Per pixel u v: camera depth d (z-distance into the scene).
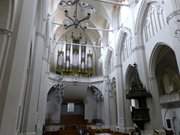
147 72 11.32
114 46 17.78
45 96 14.89
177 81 17.22
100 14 20.36
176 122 16.89
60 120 22.33
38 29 10.53
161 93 18.33
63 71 23.55
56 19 21.12
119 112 15.36
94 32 25.39
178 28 7.26
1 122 4.82
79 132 15.78
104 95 20.94
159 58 13.66
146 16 12.03
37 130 11.30
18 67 5.54
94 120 22.48
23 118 8.55
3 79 5.27
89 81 22.98
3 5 5.68
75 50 25.20
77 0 17.25
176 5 7.54
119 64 16.66
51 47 19.27
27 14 6.18
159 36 10.16
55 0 16.27
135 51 12.24
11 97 5.18
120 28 16.25
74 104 24.81
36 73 9.64
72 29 25.53
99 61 24.66
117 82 16.30
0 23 5.59
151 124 10.02
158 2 10.21
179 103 16.67
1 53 5.38
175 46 7.48
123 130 14.39
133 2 13.52
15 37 5.77
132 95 10.69
